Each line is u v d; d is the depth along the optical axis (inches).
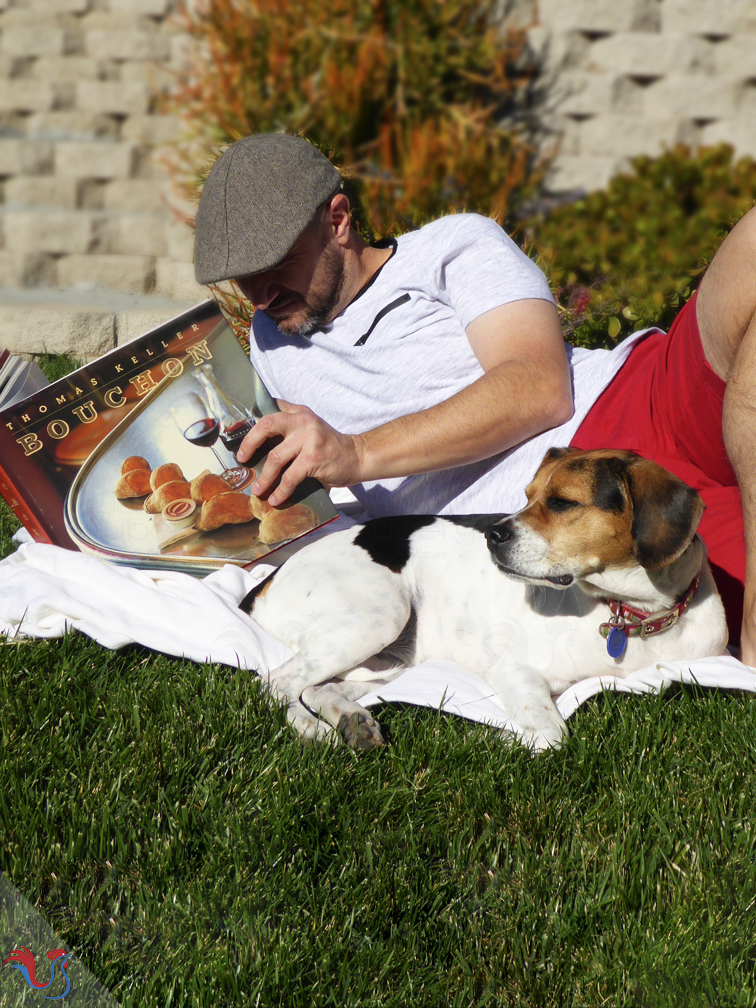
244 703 90.6
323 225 114.0
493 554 93.4
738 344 96.2
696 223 149.8
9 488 106.4
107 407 106.6
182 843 72.1
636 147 144.0
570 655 95.6
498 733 87.3
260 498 106.2
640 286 155.9
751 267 93.1
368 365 118.0
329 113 140.8
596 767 82.4
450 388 114.3
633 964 62.8
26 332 112.0
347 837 74.2
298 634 100.7
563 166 145.9
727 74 138.3
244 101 123.2
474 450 105.7
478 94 142.9
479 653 100.6
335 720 89.4
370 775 81.4
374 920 66.6
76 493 106.8
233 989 60.3
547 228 154.8
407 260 119.0
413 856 72.2
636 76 139.3
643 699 89.6
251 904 67.3
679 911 66.3
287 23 128.6
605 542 90.0
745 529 97.1
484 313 110.7
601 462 90.7
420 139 144.0
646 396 110.7
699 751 83.0
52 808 74.7
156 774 79.7
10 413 105.2
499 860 73.1
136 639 97.7
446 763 82.8
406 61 140.0
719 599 97.0
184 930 65.2
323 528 119.5
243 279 115.5
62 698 89.4
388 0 138.6
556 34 138.9
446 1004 60.9
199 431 107.0
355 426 119.2
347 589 99.7
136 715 86.4
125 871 70.5
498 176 146.4
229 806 76.7
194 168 114.7
